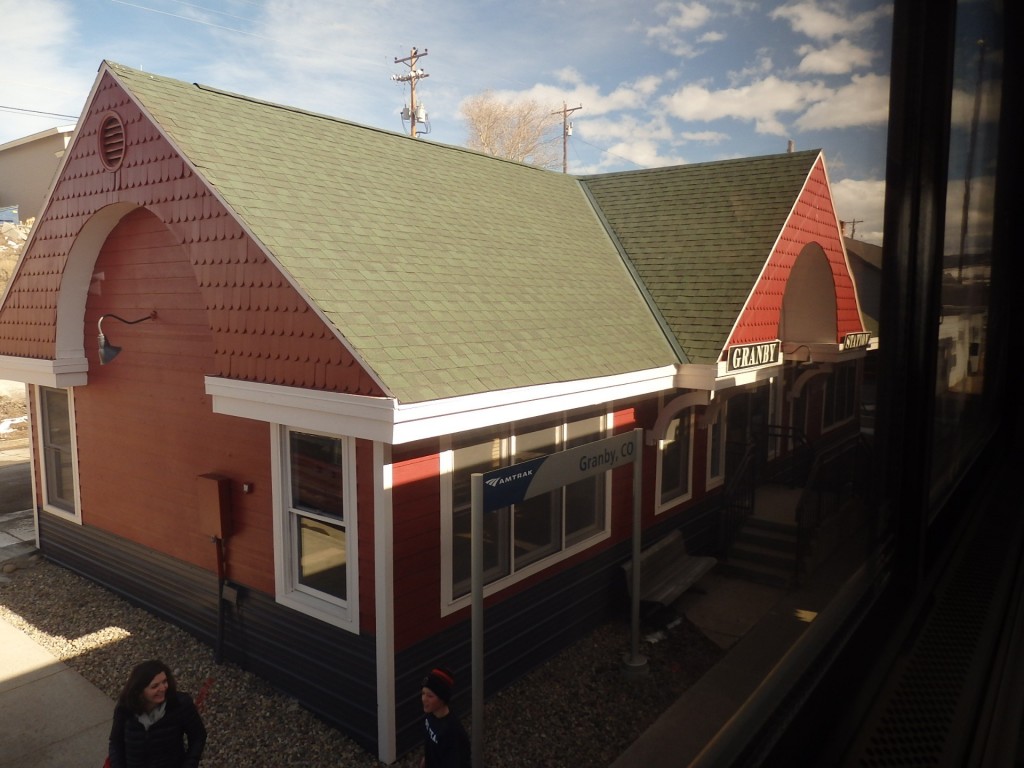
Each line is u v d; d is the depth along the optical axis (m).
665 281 8.76
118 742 3.63
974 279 1.72
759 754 0.76
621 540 7.75
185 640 7.59
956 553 1.60
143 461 8.16
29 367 8.91
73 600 8.45
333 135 8.58
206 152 6.62
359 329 5.48
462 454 6.20
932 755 0.90
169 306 7.70
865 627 1.01
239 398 6.15
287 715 6.29
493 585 6.37
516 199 9.88
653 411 8.00
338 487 6.13
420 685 5.89
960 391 1.67
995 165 1.92
